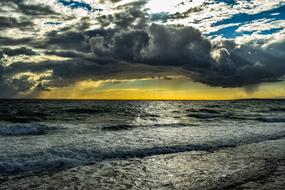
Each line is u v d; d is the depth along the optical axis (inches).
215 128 1010.7
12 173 419.8
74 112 1811.0
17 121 1208.8
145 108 2738.7
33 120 1256.8
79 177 414.3
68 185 378.3
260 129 988.6
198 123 1205.7
